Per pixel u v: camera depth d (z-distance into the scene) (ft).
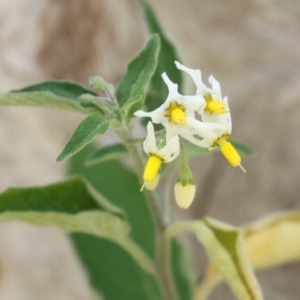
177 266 0.66
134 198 0.69
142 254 0.52
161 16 0.83
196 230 0.47
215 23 0.83
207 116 0.40
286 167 0.84
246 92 0.84
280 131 0.83
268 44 0.82
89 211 0.47
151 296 0.66
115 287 0.67
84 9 0.85
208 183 0.88
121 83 0.45
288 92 0.82
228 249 0.46
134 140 0.44
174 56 0.52
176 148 0.39
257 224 0.55
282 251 0.55
